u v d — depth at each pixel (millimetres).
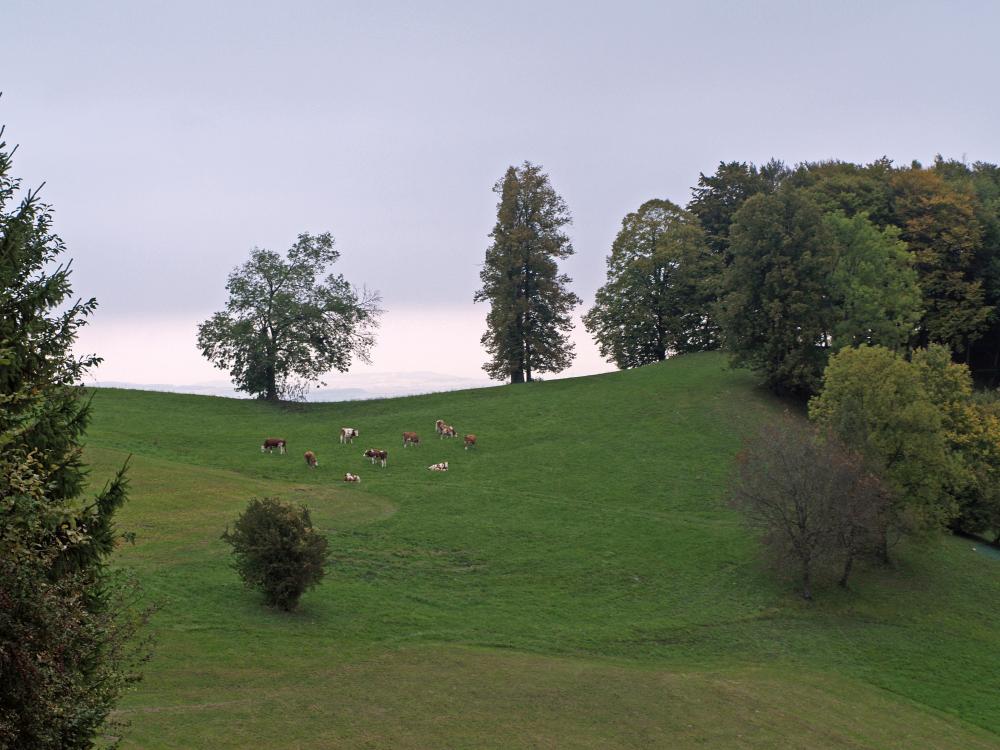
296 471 67125
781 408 84125
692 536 58281
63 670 14883
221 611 38188
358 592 44531
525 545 54719
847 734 35094
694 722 33656
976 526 65938
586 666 38594
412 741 28641
